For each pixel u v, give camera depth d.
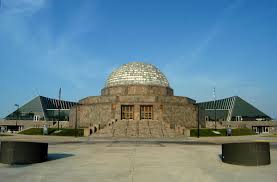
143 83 65.44
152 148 24.11
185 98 61.50
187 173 12.34
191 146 26.59
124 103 56.62
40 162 15.42
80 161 15.87
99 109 58.56
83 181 10.69
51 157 17.75
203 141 36.19
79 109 62.50
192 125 59.97
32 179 10.98
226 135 49.94
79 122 61.97
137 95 58.75
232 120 89.75
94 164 14.72
